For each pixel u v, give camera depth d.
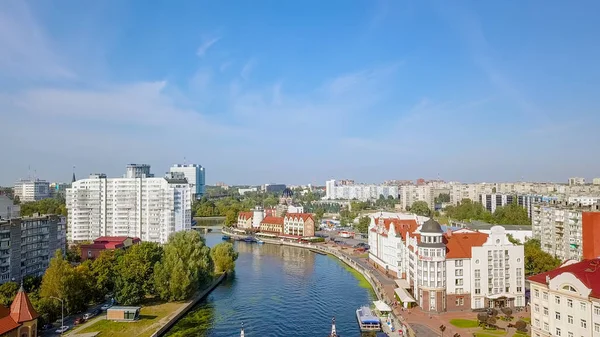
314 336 125.75
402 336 120.88
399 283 168.25
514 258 145.75
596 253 131.12
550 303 102.81
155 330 122.94
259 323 136.38
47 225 188.88
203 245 174.38
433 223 144.12
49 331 121.19
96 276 152.50
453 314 138.38
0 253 160.00
